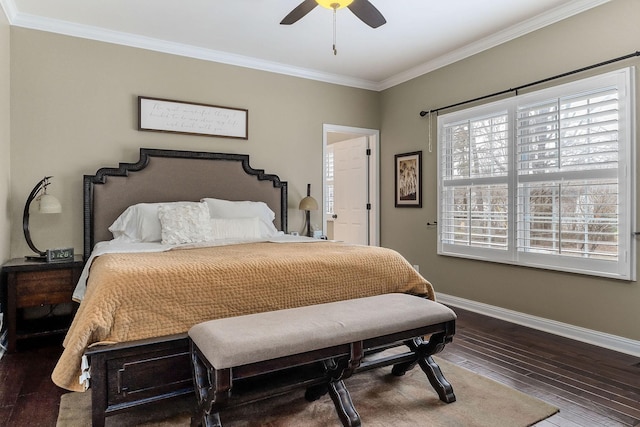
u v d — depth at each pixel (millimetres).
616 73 2895
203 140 4207
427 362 2236
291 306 2248
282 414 2037
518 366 2621
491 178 3824
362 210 5527
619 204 2887
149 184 3822
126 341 1840
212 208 3898
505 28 3605
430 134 4551
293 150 4750
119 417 1997
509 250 3650
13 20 3324
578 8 3127
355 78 5078
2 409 2066
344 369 1883
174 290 1962
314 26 3584
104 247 3029
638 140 2795
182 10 3279
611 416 1997
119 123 3789
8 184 3264
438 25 3549
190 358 1952
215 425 1684
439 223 4398
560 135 3248
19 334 2957
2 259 3045
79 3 3156
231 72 4348
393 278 2613
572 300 3203
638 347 2803
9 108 3299
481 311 3957
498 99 3770
